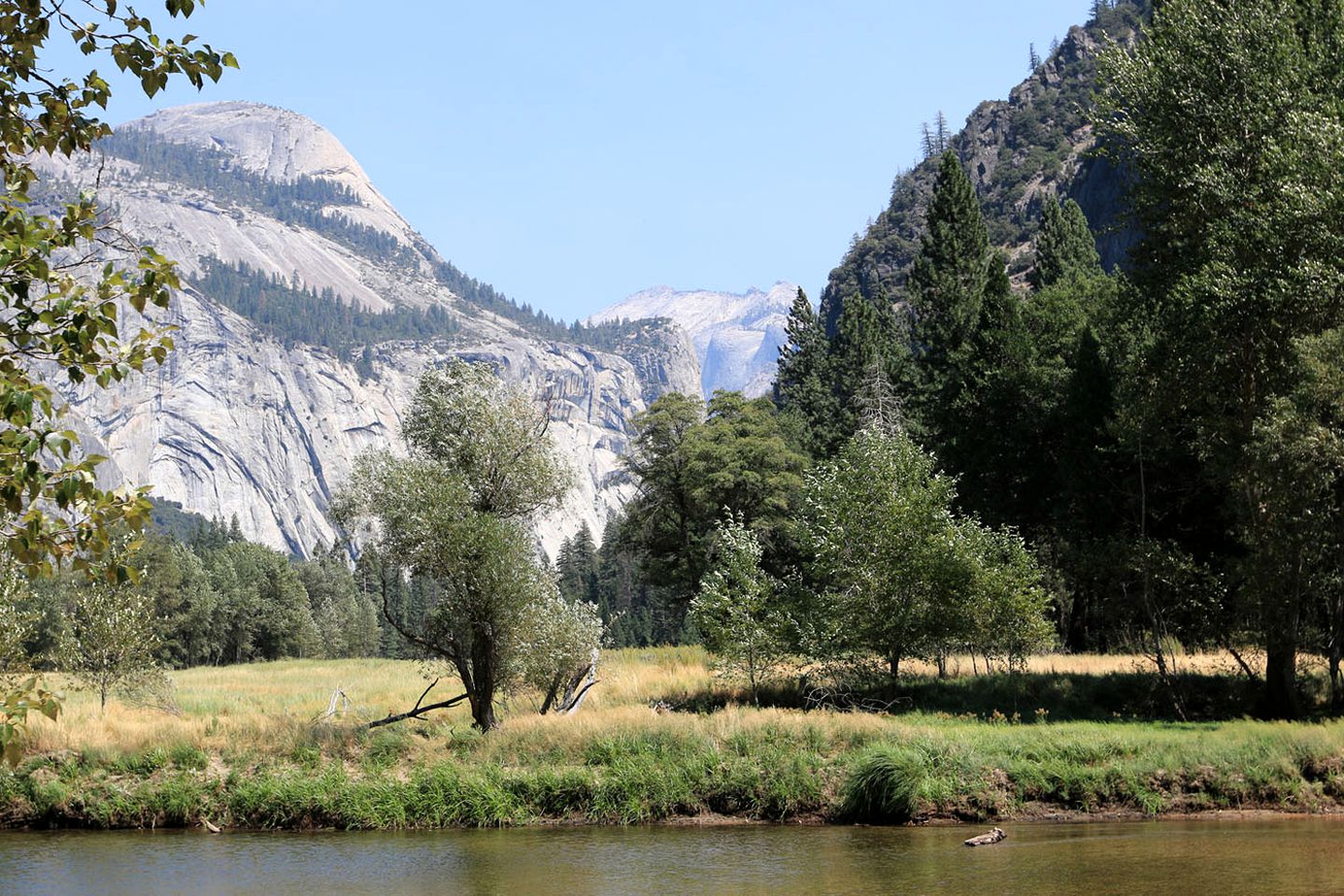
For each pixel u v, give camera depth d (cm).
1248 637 3369
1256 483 3097
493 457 3155
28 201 681
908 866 1947
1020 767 2433
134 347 700
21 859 2181
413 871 2041
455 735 2797
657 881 1909
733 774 2488
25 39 664
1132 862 1902
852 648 3478
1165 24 3509
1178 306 3366
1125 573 3491
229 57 711
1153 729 2809
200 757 2673
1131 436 3584
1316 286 3005
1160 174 3453
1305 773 2384
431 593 3438
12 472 634
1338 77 3309
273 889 1919
